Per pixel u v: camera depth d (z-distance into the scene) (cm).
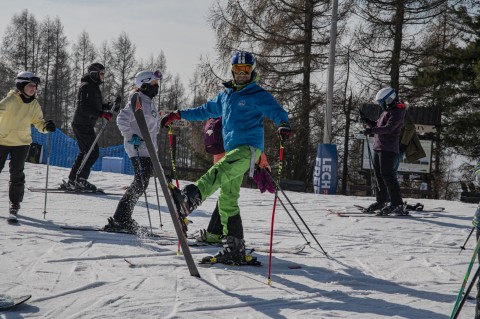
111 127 5062
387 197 881
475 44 2089
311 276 441
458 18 2178
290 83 2162
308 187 2261
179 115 478
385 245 598
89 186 926
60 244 508
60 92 5541
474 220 360
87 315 316
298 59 2141
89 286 374
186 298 358
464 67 2108
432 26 2244
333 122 2259
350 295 390
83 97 902
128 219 600
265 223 732
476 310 321
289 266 467
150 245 525
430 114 1695
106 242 530
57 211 727
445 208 988
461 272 476
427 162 1664
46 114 5409
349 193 2445
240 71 446
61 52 5438
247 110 446
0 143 614
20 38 5234
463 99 2242
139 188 596
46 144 1781
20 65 5238
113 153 1761
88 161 919
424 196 1833
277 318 330
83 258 455
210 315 329
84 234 566
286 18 2103
